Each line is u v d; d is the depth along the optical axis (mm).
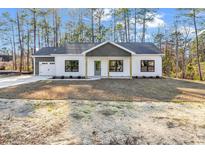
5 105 6309
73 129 4316
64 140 3811
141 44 21125
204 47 28125
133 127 4441
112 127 4438
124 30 32188
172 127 4453
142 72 18844
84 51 18594
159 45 34469
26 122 4734
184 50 31188
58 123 4672
